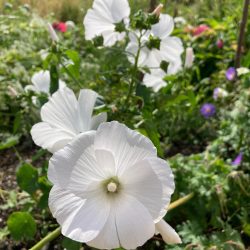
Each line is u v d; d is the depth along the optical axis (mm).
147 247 281
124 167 169
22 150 408
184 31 622
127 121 274
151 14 244
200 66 545
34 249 240
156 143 271
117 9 264
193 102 392
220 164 309
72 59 289
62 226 172
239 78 455
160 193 167
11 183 353
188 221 270
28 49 493
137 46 280
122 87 330
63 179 169
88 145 168
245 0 430
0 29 468
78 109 214
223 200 283
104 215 173
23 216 259
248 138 356
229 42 592
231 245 250
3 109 408
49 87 302
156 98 307
